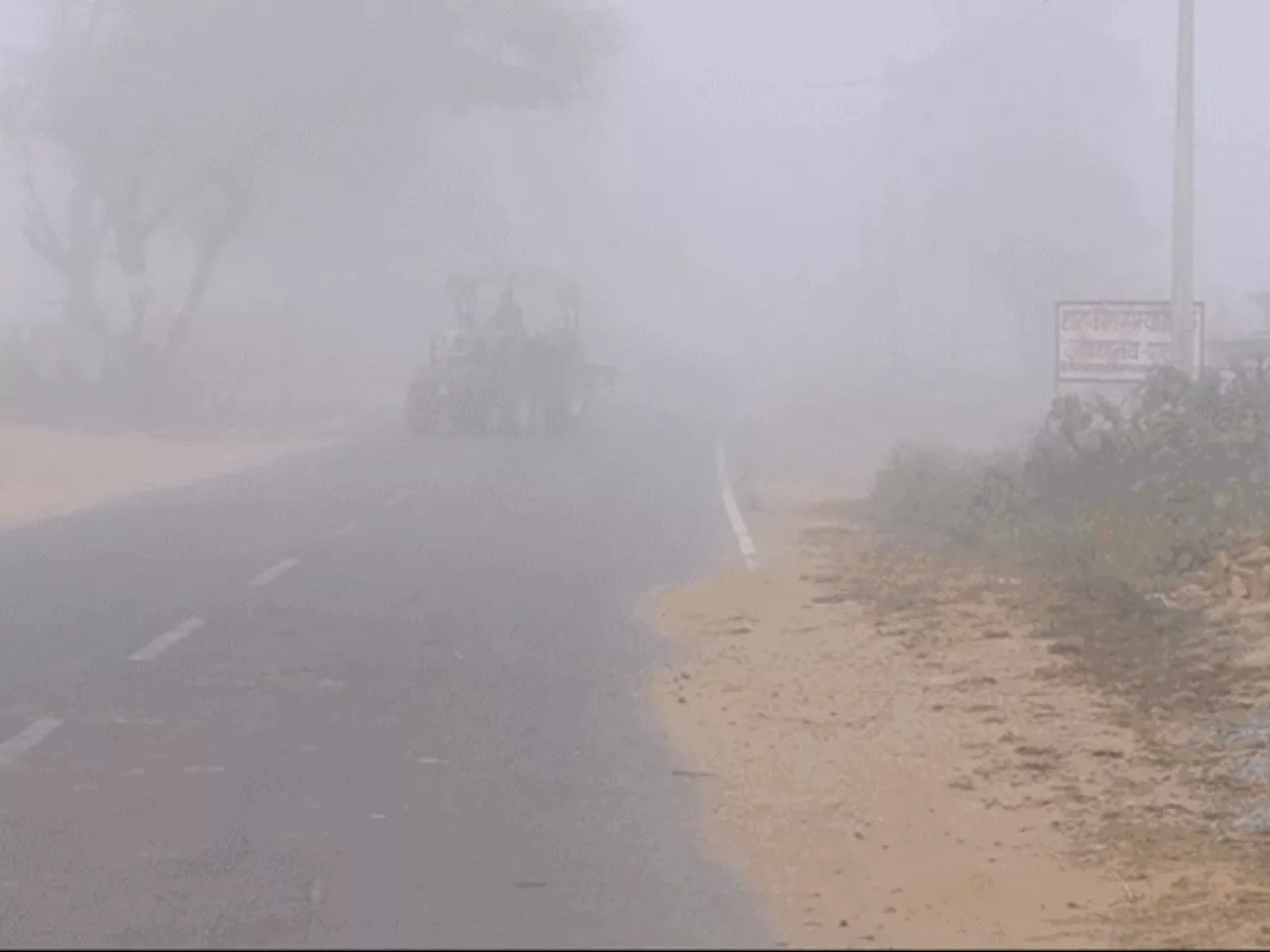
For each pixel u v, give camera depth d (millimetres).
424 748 9438
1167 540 14641
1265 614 12695
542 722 10109
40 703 10398
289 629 13070
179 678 11195
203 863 7336
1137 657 11797
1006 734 9953
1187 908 7031
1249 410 17625
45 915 6633
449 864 7383
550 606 14328
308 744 9492
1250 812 8508
